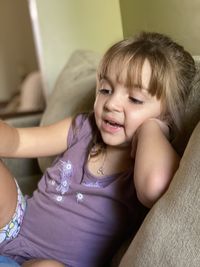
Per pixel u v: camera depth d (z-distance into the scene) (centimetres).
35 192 100
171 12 126
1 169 92
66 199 92
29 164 150
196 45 119
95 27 190
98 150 93
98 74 91
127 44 86
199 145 63
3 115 205
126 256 69
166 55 84
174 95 84
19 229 94
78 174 93
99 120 87
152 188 69
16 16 392
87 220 88
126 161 89
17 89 394
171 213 62
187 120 85
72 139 98
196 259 56
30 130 98
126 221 87
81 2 191
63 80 145
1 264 79
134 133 84
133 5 147
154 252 61
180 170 64
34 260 84
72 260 88
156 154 73
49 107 141
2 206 89
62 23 199
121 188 87
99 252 88
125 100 83
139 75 81
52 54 203
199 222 58
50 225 91
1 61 406
